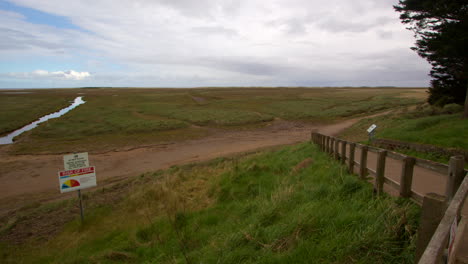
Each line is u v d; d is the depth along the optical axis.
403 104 48.88
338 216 3.89
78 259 4.88
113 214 7.36
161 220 5.94
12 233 6.62
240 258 3.46
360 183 5.42
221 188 7.45
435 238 1.60
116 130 26.73
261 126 31.69
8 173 14.24
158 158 17.84
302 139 23.53
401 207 3.77
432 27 15.57
